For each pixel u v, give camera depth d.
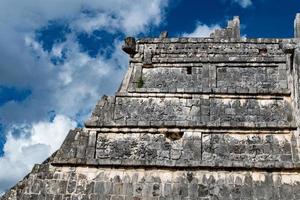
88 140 15.79
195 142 15.56
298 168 14.71
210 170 14.94
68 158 15.39
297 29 18.27
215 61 18.08
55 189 14.95
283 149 15.34
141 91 16.89
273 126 15.64
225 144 15.51
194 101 16.64
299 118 15.47
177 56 19.00
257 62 17.83
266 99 16.59
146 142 15.73
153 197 14.65
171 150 15.52
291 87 16.56
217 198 14.49
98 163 15.23
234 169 14.89
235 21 20.56
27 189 14.96
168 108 16.58
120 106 16.64
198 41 19.31
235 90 16.69
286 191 14.48
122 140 15.81
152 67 18.52
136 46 19.45
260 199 14.40
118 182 14.96
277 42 18.97
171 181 14.85
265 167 14.78
